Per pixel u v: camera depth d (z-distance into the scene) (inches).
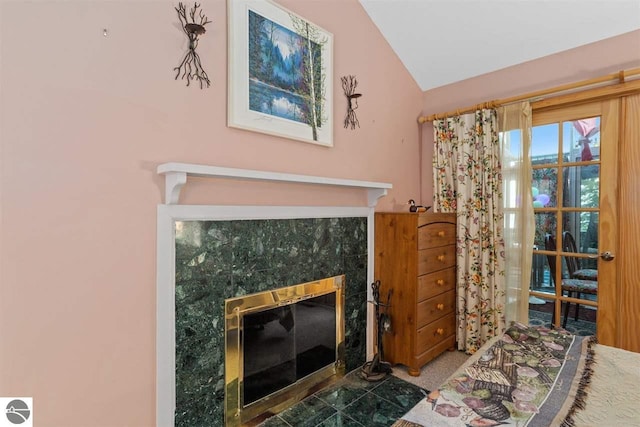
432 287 97.2
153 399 56.6
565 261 94.4
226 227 64.3
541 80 97.5
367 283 97.0
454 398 42.4
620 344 84.5
